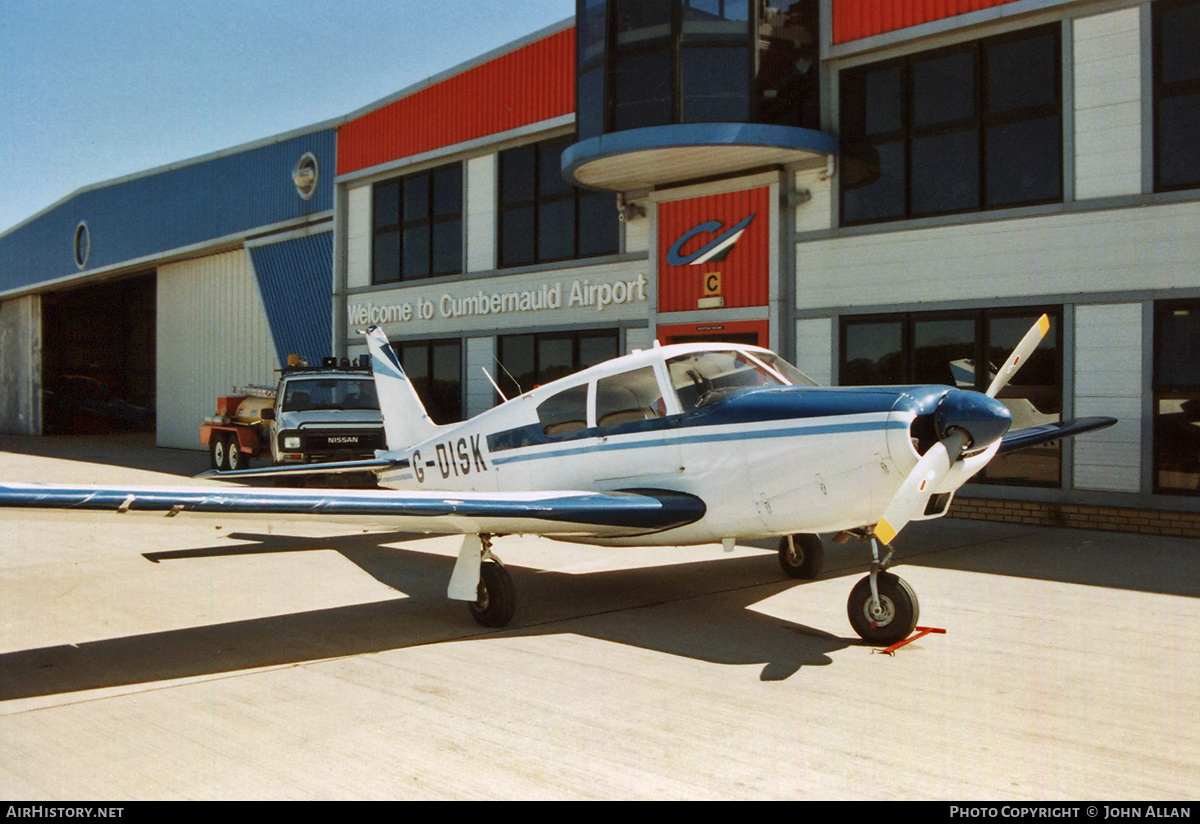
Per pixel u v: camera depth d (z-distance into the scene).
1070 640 4.75
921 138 9.65
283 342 18.39
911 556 7.30
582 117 10.81
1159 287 8.14
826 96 10.27
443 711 3.75
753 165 10.55
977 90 9.25
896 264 9.73
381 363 8.43
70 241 25.83
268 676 4.28
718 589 6.25
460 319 14.41
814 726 3.52
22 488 3.79
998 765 3.12
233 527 9.67
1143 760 3.15
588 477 5.89
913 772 3.07
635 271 11.98
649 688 4.04
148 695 3.99
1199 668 4.25
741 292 10.79
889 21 9.72
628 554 7.82
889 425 4.55
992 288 9.09
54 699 3.94
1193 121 8.06
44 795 2.95
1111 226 8.41
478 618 5.28
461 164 14.41
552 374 13.09
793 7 10.09
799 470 4.86
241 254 20.08
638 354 5.81
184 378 22.25
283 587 6.43
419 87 14.89
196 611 5.67
